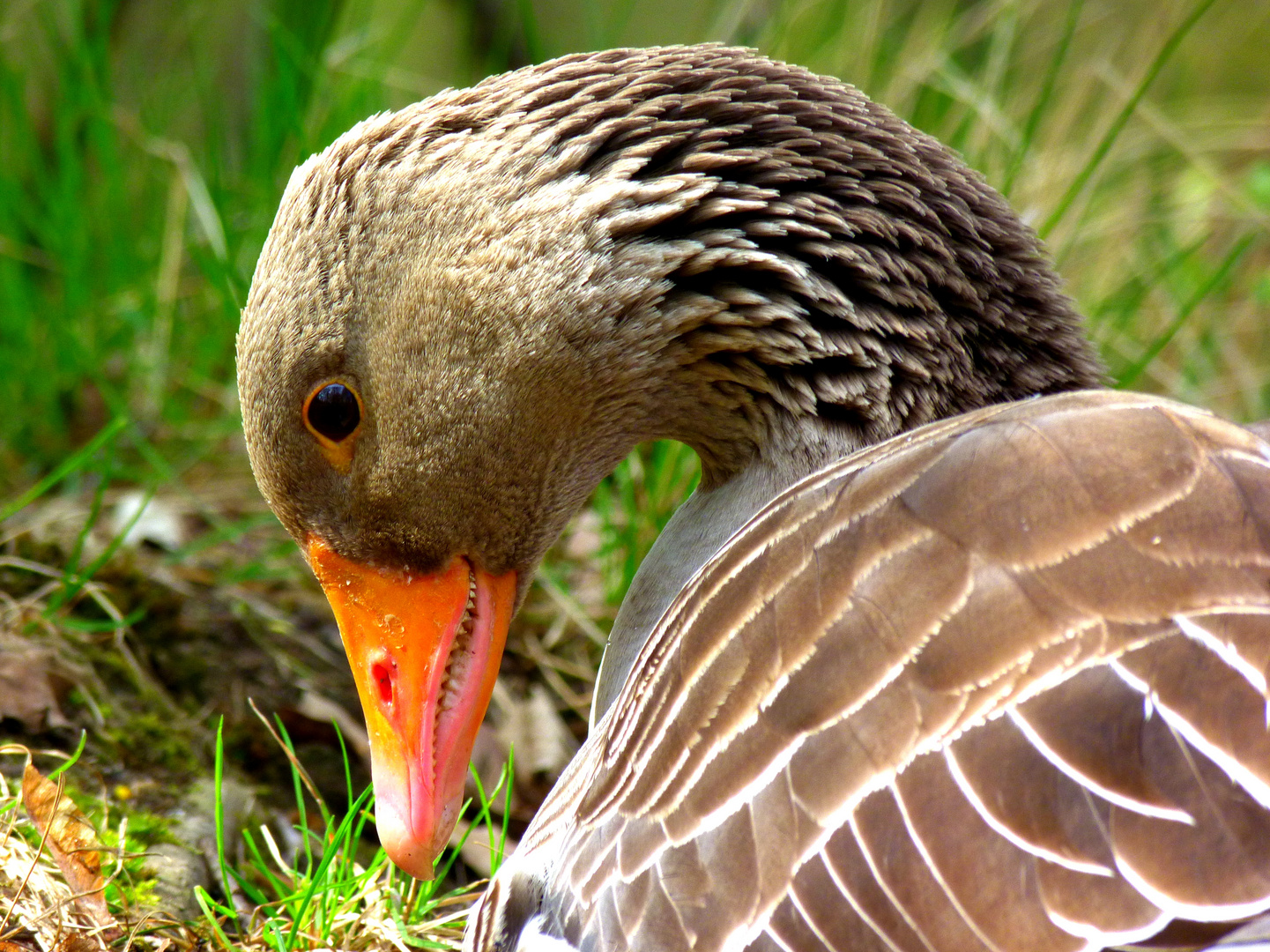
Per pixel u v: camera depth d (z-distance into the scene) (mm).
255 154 13109
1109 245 13539
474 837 8734
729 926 5102
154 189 13336
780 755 5168
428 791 7059
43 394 11961
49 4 13781
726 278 6824
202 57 13992
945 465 5434
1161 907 4504
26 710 8375
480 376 6820
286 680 9445
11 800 7281
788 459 6988
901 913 4781
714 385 7047
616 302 6727
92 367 11617
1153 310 13578
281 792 8781
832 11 13742
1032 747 4746
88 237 12859
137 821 7922
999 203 7234
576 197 6691
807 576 5441
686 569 7145
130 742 8492
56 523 10664
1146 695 4719
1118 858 4574
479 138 6770
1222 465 5188
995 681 4883
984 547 5141
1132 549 5004
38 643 8812
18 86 13188
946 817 4781
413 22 14781
